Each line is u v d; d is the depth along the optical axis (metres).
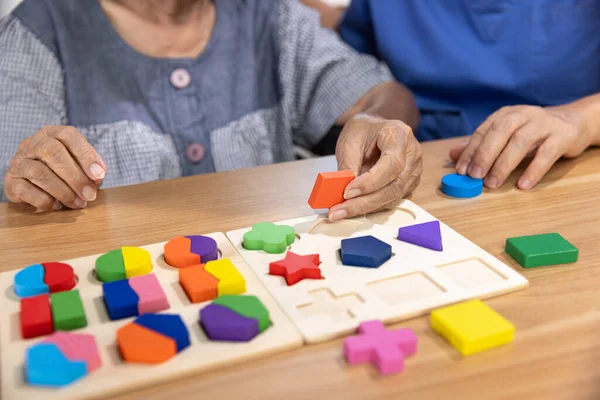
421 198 0.67
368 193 0.60
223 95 1.10
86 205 0.67
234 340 0.40
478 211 0.63
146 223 0.61
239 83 1.14
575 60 1.11
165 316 0.41
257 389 0.36
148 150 1.02
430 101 1.23
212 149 1.09
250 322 0.40
